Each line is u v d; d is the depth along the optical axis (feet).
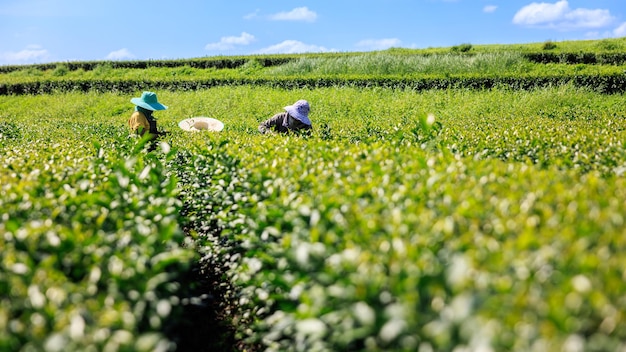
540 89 84.12
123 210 15.61
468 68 102.37
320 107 78.69
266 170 18.12
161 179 20.25
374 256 10.39
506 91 84.53
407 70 105.60
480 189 14.14
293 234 13.01
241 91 95.20
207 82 105.70
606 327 8.11
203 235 22.56
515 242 10.30
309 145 24.82
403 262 9.95
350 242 11.37
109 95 104.68
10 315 9.99
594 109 67.46
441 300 8.95
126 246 13.03
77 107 93.40
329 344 11.60
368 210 13.09
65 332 9.49
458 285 8.76
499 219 11.80
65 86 113.60
